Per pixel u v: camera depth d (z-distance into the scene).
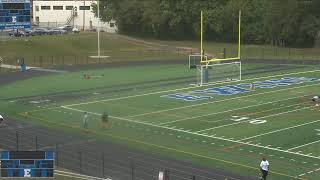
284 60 198.50
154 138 86.00
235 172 68.06
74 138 86.19
